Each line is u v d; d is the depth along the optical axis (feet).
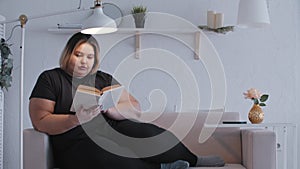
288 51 12.59
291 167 12.51
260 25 11.46
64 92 8.79
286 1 12.62
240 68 12.54
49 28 12.42
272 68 12.58
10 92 12.42
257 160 8.99
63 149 8.63
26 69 12.44
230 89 12.52
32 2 12.51
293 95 12.59
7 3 12.50
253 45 12.56
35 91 8.72
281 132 12.52
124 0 12.46
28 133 8.36
